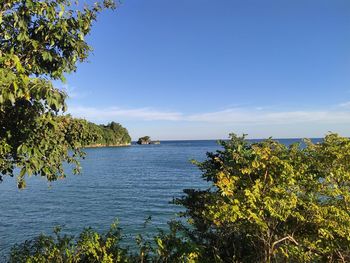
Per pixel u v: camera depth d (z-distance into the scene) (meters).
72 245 6.58
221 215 5.34
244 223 5.98
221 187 5.63
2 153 4.78
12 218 23.19
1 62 3.79
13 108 4.71
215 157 7.09
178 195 32.44
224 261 6.68
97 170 60.62
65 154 5.90
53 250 6.21
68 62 5.02
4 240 17.83
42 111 4.73
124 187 38.62
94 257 6.34
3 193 34.28
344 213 5.31
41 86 3.62
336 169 5.69
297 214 5.31
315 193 5.84
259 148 5.99
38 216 23.84
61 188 37.94
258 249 6.34
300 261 5.64
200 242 7.07
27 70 4.79
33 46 4.69
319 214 5.43
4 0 4.49
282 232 5.96
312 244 5.41
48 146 5.17
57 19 4.86
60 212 25.19
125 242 14.99
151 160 86.19
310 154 6.04
